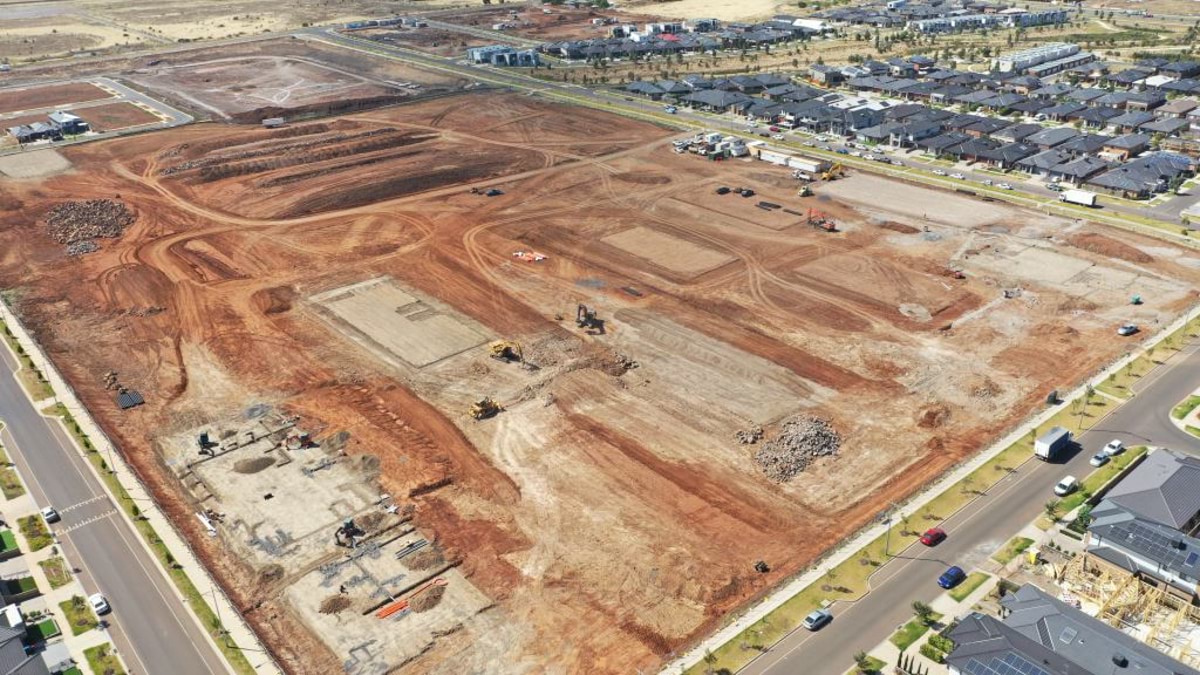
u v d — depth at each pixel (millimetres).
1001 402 88375
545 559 68750
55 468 80562
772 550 69188
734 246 125938
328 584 66562
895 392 90438
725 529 71625
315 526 72688
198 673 58625
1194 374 90938
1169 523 64375
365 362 98000
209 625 62594
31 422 87750
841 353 97812
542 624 62688
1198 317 102188
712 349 98938
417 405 89625
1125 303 106812
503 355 98125
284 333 104562
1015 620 57281
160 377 96062
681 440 83250
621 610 63781
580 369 95312
